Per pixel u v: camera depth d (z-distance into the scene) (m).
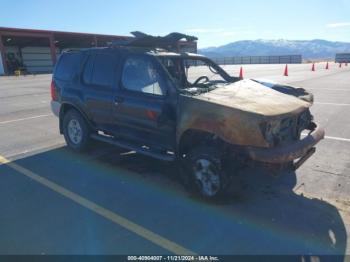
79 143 6.17
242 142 3.75
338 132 7.53
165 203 4.24
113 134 5.52
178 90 4.43
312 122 4.87
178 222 3.78
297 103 4.45
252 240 3.43
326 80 21.05
